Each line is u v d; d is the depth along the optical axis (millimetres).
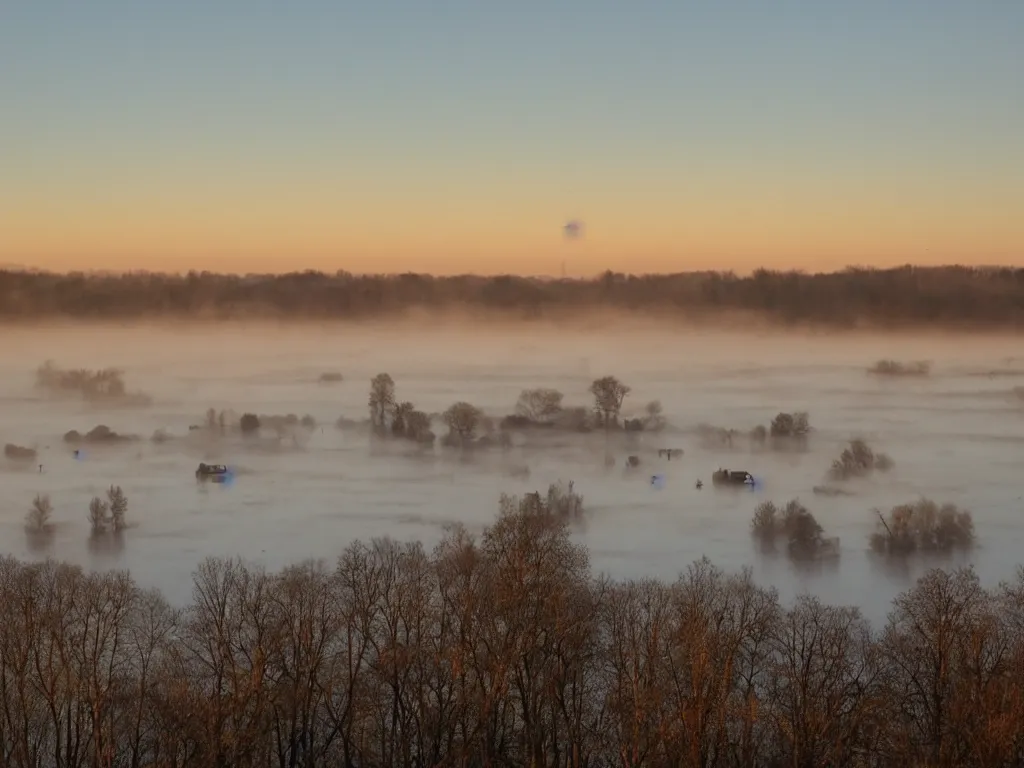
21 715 67250
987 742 56406
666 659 69812
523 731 69312
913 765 59031
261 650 66688
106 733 66938
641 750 64375
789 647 68562
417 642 70312
